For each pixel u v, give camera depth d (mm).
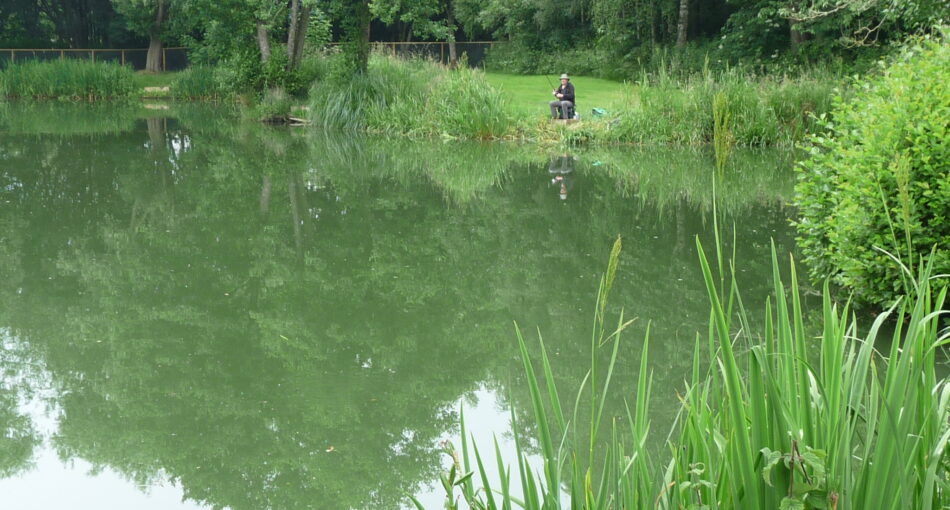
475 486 4367
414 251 9852
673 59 30266
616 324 6961
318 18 28375
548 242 10086
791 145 18312
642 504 2318
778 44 29188
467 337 6898
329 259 9516
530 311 7488
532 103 25438
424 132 21469
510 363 6273
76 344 6879
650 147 18766
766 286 7816
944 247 6047
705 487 2328
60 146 19156
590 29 37844
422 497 4348
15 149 18469
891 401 2002
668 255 9195
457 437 5074
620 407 5199
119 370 6320
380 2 22656
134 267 9180
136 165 16469
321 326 7262
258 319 7461
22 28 45812
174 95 34562
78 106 30391
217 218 11672
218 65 35000
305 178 15078
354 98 23156
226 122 24938
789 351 2178
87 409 5637
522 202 12664
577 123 20438
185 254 9750
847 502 1999
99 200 12883
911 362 2105
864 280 6371
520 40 39219
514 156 17797
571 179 14719
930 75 6391
